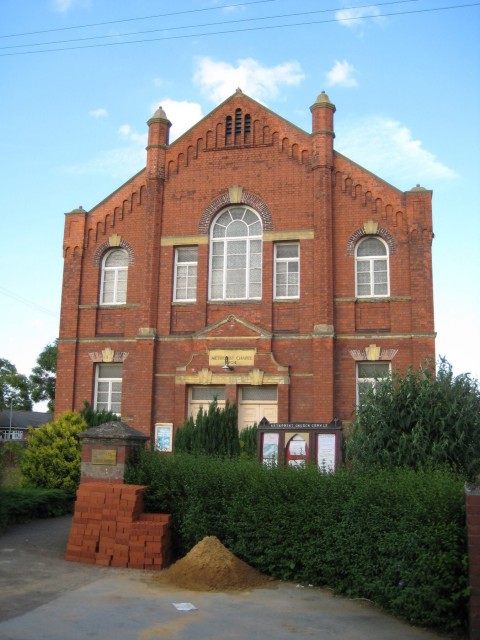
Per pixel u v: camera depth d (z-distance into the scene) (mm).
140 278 22406
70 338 22484
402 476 9375
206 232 22266
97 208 23250
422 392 13125
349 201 21547
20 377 62656
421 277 20609
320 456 14219
